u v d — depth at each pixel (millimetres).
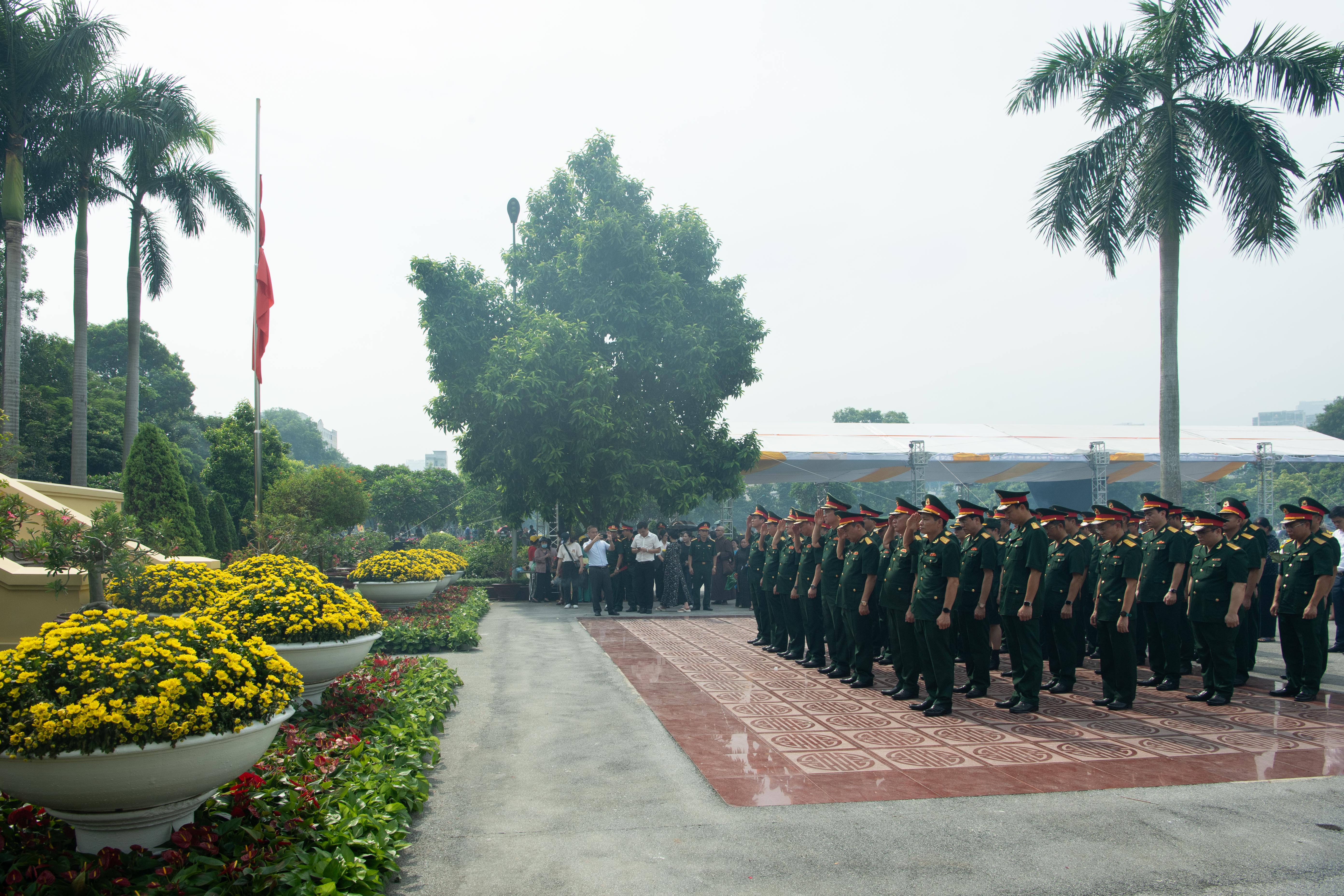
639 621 14742
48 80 17500
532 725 6770
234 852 3525
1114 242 15500
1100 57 14648
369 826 3988
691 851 4121
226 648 3932
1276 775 5363
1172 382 14883
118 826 3516
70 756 3164
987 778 5309
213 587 7215
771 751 5980
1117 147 15219
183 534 14180
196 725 3412
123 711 3246
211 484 23703
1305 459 24344
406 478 49969
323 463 98375
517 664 9797
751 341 20375
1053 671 8508
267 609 6188
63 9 17531
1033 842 4219
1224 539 7758
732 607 17672
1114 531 7691
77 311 19312
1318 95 13484
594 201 20141
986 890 3672
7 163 17406
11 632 8586
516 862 3994
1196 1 13852
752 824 4488
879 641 10234
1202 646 7938
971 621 8109
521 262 20797
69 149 18391
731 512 21391
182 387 48406
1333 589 11156
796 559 10391
